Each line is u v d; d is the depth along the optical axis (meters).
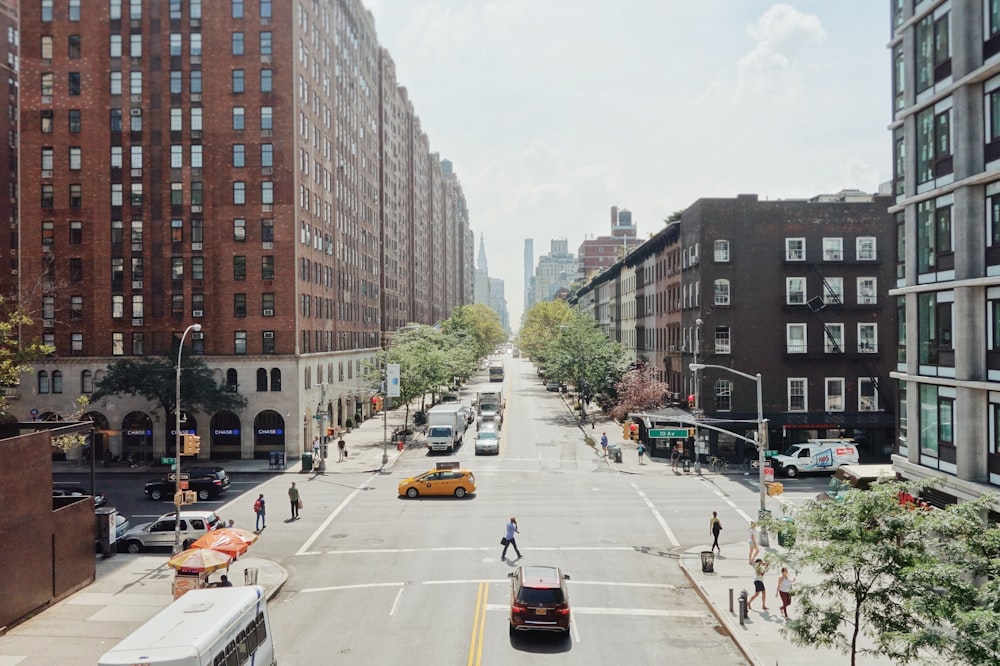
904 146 25.42
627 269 90.62
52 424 27.72
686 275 57.56
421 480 41.69
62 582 24.62
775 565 15.53
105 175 58.50
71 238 58.41
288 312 57.91
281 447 57.62
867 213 53.25
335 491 44.06
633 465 52.41
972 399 21.64
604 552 30.42
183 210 58.28
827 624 13.89
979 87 21.44
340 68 76.44
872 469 29.00
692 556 29.56
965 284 21.52
